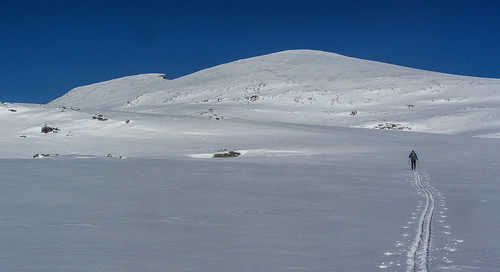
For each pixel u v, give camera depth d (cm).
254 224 873
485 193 1352
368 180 1736
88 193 1305
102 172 1880
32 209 1034
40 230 807
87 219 923
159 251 660
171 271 557
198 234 783
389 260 603
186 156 3425
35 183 1499
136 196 1255
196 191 1361
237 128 5081
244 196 1266
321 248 678
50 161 2406
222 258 621
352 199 1219
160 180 1639
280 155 3375
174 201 1173
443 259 603
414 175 1978
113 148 3922
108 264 585
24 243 703
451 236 743
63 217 942
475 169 2297
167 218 938
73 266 573
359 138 4594
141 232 798
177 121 5353
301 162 2783
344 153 3450
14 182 1514
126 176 1753
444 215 950
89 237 755
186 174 1853
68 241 723
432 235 752
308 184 1565
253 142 4234
